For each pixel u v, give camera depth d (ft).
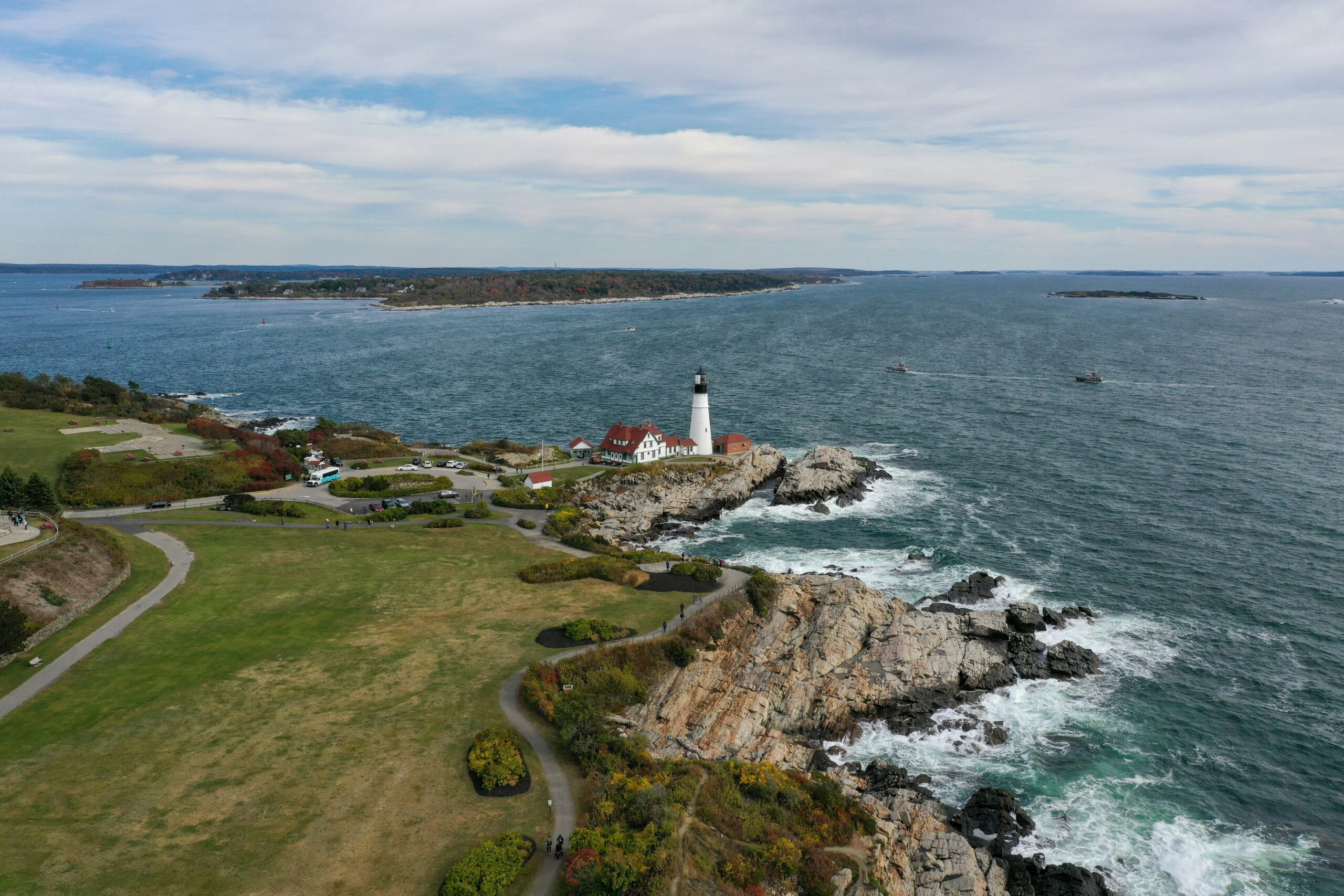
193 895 112.47
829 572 274.16
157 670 176.55
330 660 183.32
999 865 147.23
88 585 212.02
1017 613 231.50
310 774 140.67
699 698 186.70
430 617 208.64
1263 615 237.04
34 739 149.89
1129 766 177.27
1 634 174.19
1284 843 155.22
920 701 196.13
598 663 184.85
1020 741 186.09
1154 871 149.28
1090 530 305.53
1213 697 199.72
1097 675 209.26
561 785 140.46
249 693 167.84
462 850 123.54
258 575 233.35
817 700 194.18
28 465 318.04
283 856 120.78
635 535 311.27
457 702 166.20
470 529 290.15
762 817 138.92
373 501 322.75
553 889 116.06
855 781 168.04
